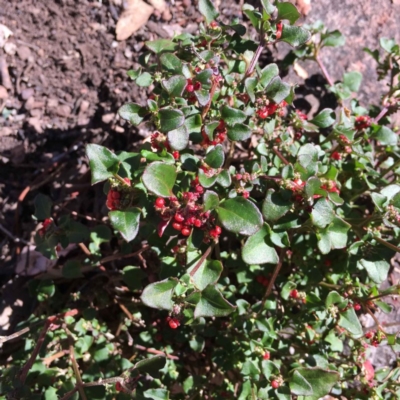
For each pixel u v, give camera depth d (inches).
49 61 15.0
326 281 12.2
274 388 10.3
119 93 15.0
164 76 10.1
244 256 9.3
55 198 14.5
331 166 10.8
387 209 10.0
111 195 9.4
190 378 11.7
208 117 10.1
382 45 13.6
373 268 10.7
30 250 14.0
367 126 12.4
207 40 10.6
